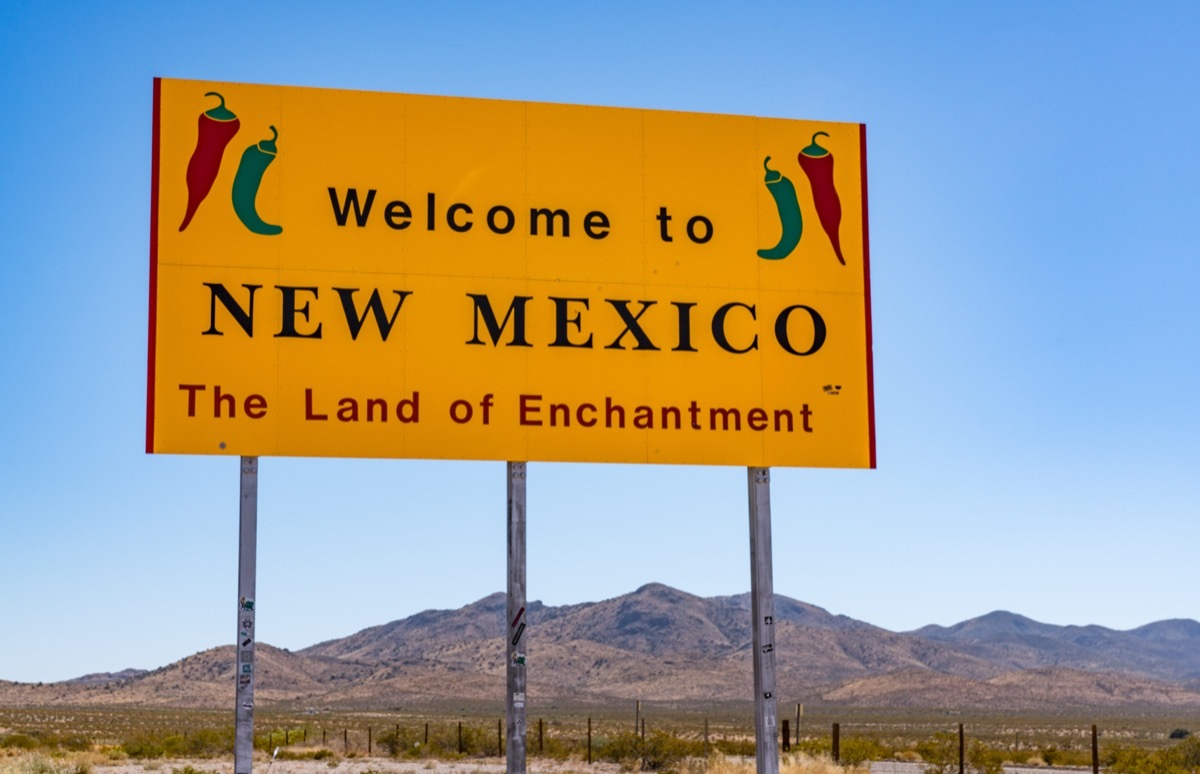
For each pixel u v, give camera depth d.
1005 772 41.94
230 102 18.16
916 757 46.12
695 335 19.08
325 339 18.00
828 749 40.19
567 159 18.98
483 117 18.83
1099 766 45.28
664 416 18.83
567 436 18.50
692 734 79.94
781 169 19.61
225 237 17.92
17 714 113.44
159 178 17.86
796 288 19.45
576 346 18.69
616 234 19.02
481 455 18.20
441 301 18.39
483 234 18.62
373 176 18.41
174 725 96.06
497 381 18.41
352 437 17.91
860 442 19.34
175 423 17.47
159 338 17.58
